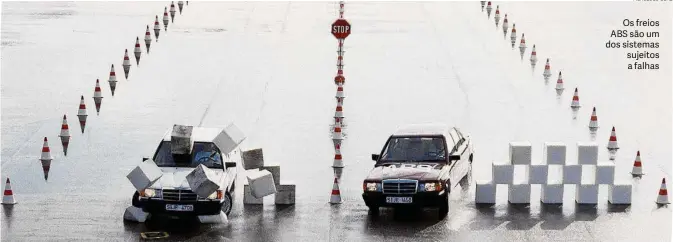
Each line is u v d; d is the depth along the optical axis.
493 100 32.31
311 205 21.17
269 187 20.44
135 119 29.20
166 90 33.12
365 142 27.03
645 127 28.98
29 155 25.14
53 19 47.19
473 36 44.19
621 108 31.52
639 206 21.06
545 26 47.25
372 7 52.59
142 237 18.64
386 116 30.03
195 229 19.28
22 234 18.77
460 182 23.05
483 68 37.44
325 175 23.77
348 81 34.91
